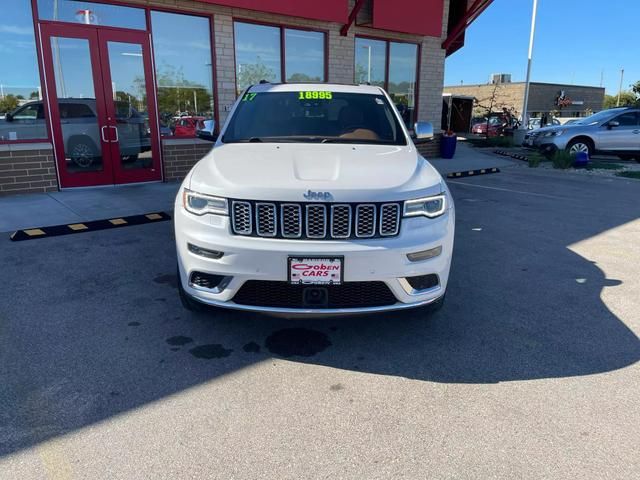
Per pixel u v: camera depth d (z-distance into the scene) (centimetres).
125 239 561
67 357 310
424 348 329
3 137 764
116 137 859
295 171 313
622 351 328
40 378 286
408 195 296
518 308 394
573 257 531
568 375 298
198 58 934
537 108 5069
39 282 429
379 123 441
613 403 270
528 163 1388
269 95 466
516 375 298
